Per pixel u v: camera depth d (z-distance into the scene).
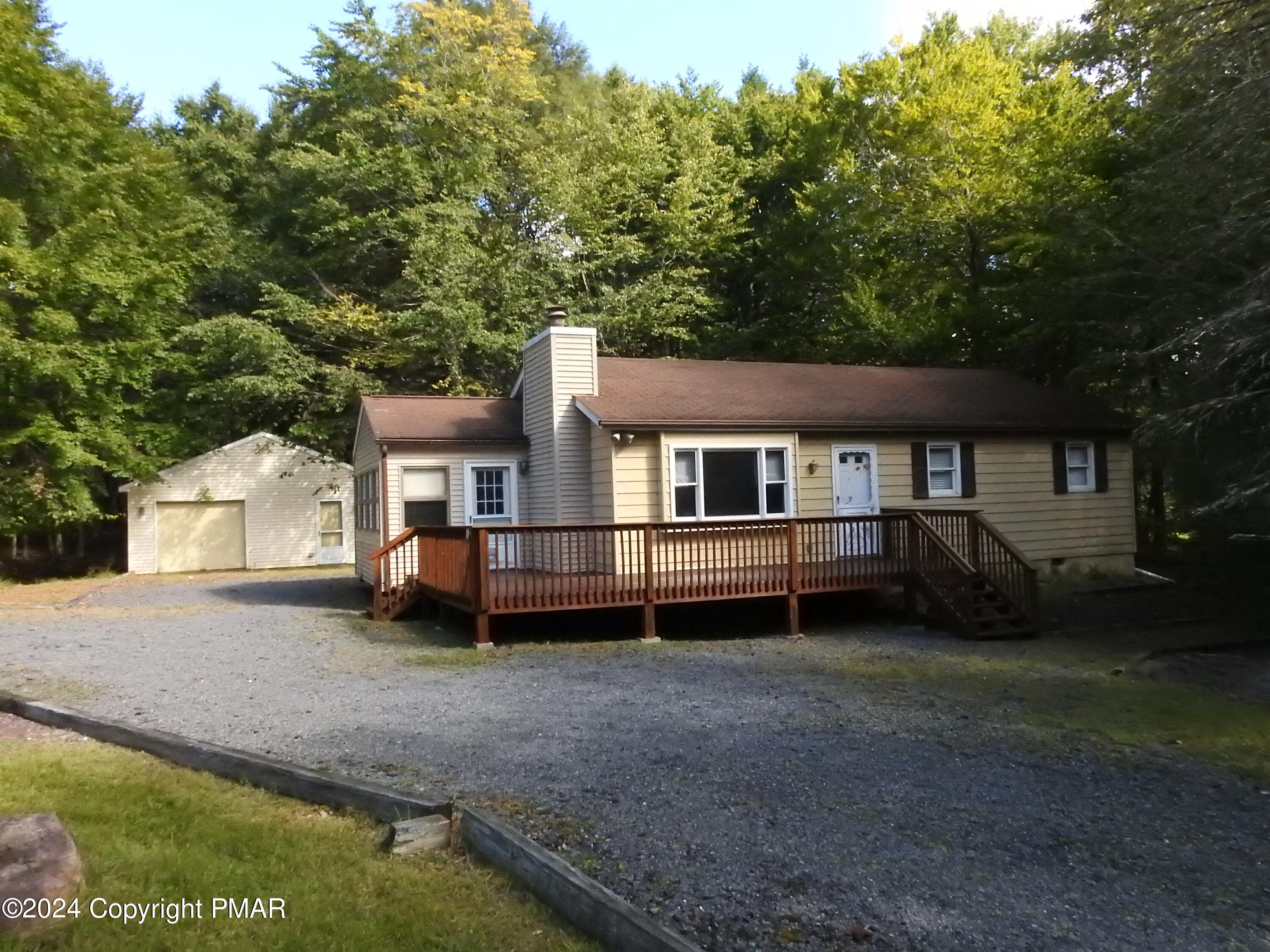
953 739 7.51
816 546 14.70
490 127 28.48
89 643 12.14
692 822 5.43
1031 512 17.45
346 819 5.31
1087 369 18.33
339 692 9.00
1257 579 16.30
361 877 4.52
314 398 27.00
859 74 29.28
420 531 14.80
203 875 4.50
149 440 25.58
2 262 21.80
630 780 6.19
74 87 24.00
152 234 25.44
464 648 11.81
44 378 22.89
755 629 13.73
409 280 25.88
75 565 27.06
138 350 24.58
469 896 4.36
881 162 26.91
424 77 29.25
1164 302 15.16
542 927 4.11
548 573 14.05
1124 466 18.50
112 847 4.78
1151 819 5.80
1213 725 8.23
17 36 23.11
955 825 5.52
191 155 31.42
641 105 32.47
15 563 26.27
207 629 13.46
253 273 28.42
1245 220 12.38
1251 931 4.30
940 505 16.62
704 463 14.68
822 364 22.80
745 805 5.74
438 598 13.65
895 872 4.81
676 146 31.47
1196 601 16.05
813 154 29.84
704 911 4.31
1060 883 4.76
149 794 5.65
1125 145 18.28
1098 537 18.12
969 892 4.60
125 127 27.25
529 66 33.56
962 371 20.20
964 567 12.98
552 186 27.09
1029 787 6.31
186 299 27.25
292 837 5.01
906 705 8.72
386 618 14.40
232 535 27.56
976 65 25.34
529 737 7.27
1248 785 6.61
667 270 29.06
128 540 26.27
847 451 15.85
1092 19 16.86
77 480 24.02
